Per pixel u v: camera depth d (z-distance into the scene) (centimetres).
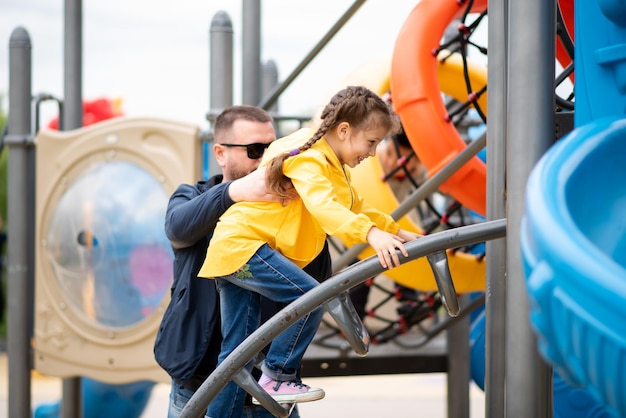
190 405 311
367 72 504
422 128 423
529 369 273
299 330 321
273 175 304
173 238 345
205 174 603
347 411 933
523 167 273
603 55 271
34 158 606
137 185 552
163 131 543
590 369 190
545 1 275
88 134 561
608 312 185
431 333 577
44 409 731
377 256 281
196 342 341
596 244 225
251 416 354
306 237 318
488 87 319
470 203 439
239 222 315
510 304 275
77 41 624
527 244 212
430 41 433
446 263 280
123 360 553
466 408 595
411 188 585
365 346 293
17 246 583
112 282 555
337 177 307
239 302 325
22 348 583
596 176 232
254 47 541
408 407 953
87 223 559
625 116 249
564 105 354
